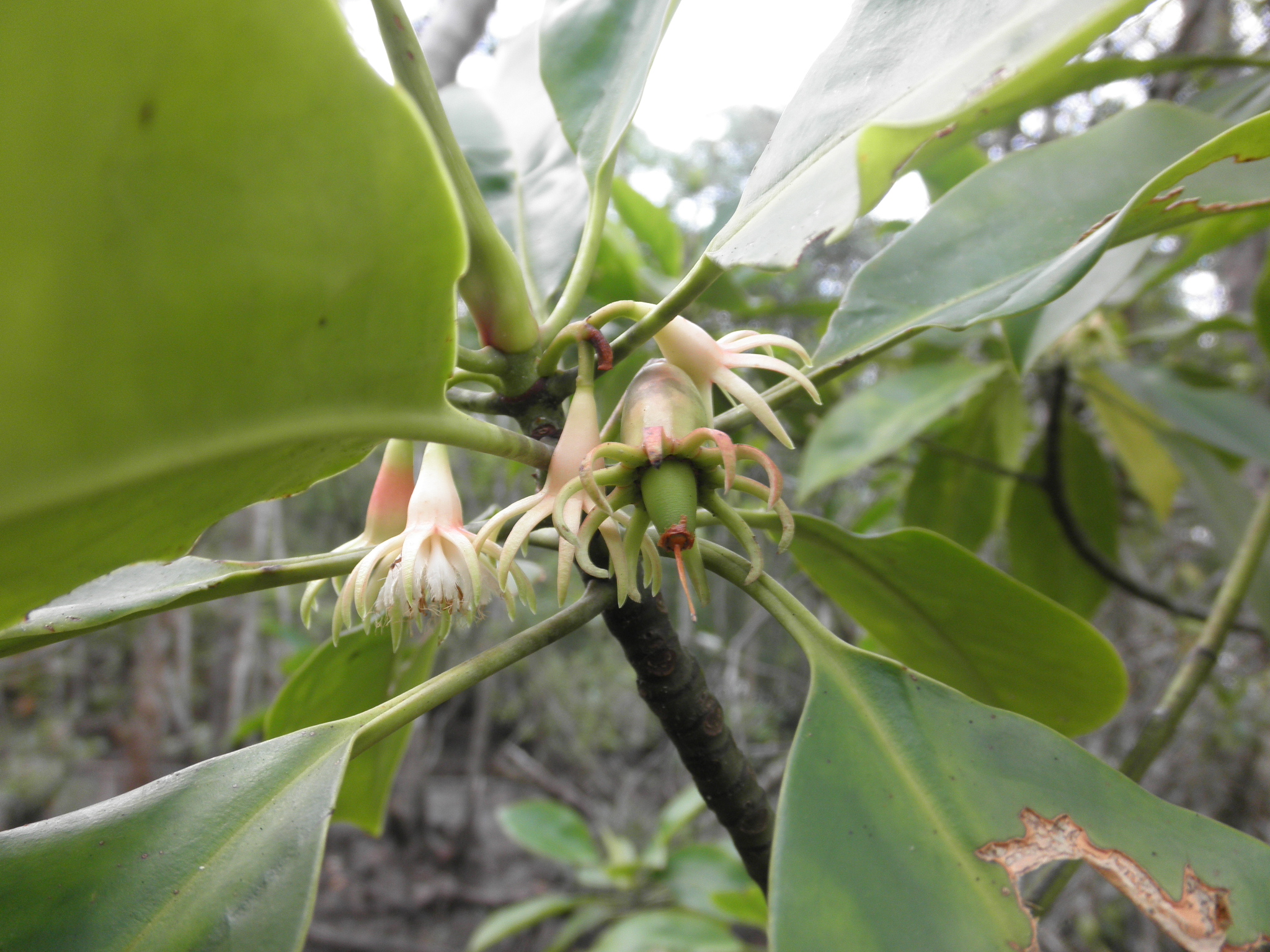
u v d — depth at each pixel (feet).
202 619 3.76
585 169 0.67
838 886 0.40
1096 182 0.66
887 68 0.51
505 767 3.34
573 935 1.94
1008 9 0.45
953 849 0.42
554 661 3.43
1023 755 0.46
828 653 0.49
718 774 0.57
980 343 1.48
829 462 1.24
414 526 0.52
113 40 0.25
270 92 0.28
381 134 0.31
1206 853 0.44
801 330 2.17
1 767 3.22
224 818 0.44
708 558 0.52
